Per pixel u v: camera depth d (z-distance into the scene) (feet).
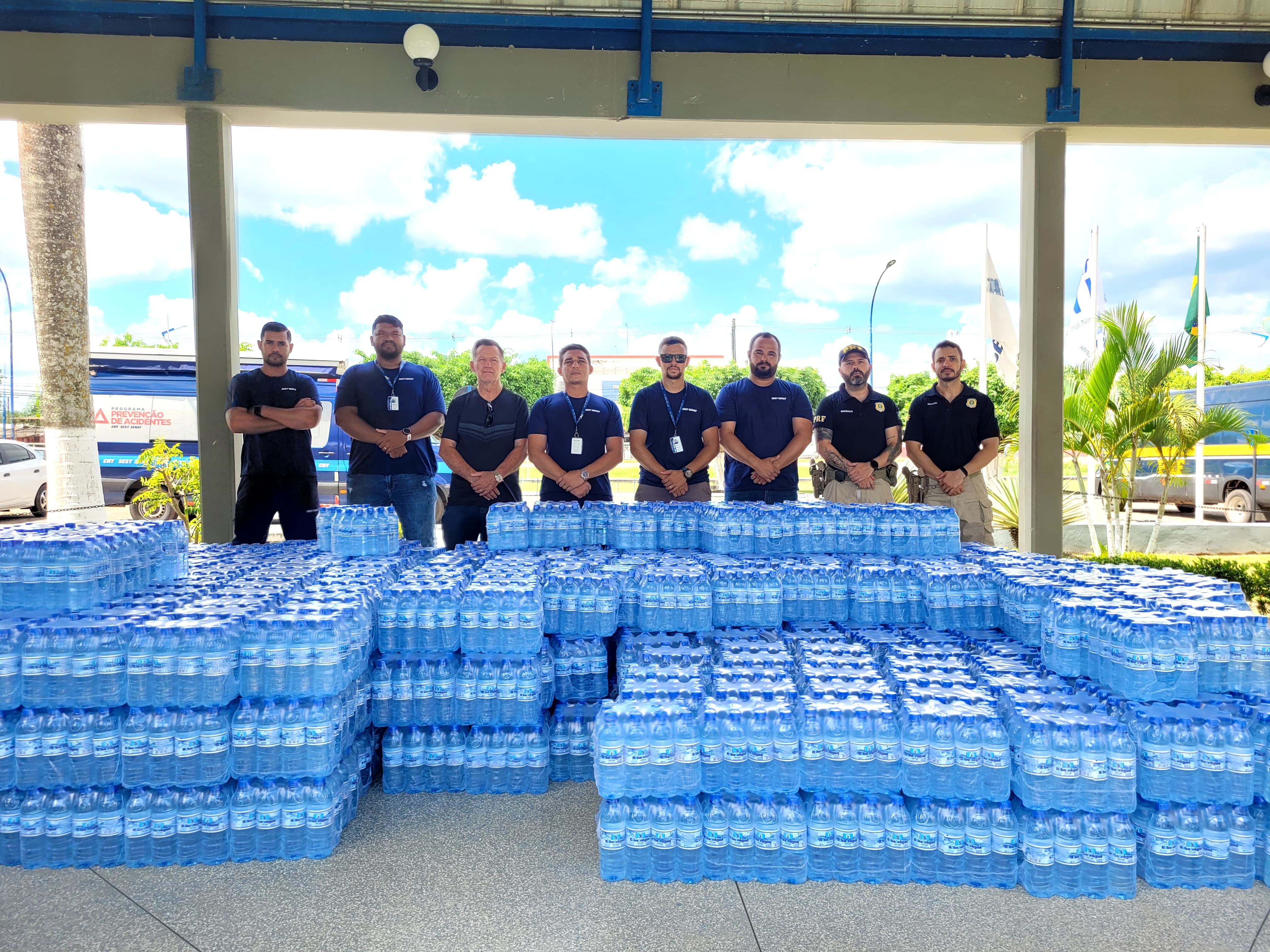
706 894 8.77
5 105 19.19
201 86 19.25
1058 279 21.27
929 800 9.00
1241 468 46.68
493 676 11.18
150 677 9.32
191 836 9.35
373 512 14.93
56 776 9.34
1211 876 8.89
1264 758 9.01
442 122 20.56
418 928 8.14
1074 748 8.74
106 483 39.91
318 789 9.58
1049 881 8.73
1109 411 28.25
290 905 8.56
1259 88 20.97
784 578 12.75
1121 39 20.74
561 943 7.88
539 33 20.02
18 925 8.18
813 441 19.61
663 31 20.24
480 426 18.40
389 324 18.62
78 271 25.53
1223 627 9.36
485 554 14.71
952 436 18.98
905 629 12.44
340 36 19.65
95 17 19.10
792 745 9.03
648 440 18.72
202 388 19.84
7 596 10.11
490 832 10.24
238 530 18.61
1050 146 21.06
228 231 20.02
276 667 9.62
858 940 7.91
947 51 20.63
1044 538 21.54
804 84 20.51
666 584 12.10
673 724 8.98
